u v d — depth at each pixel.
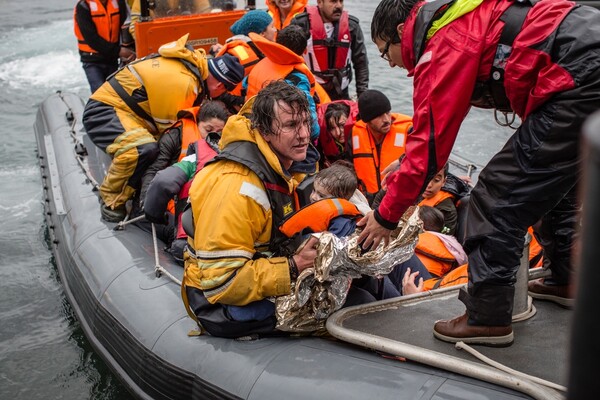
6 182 5.71
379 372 2.20
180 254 3.33
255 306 2.47
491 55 2.00
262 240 2.46
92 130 3.80
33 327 3.88
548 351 2.18
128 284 3.27
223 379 2.48
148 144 3.72
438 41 2.03
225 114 3.65
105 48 5.75
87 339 3.57
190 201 2.47
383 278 2.77
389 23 2.18
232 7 5.17
